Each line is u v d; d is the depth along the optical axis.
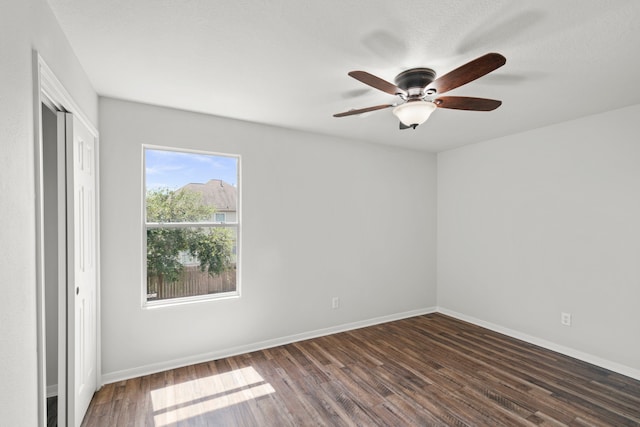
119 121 2.73
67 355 1.93
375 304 4.21
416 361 3.07
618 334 2.89
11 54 1.11
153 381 2.69
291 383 2.66
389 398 2.44
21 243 1.18
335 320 3.89
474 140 4.05
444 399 2.43
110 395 2.47
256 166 3.37
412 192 4.53
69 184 1.91
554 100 2.71
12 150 1.11
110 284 2.69
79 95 2.07
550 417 2.21
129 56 2.02
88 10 1.55
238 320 3.26
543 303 3.46
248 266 3.32
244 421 2.17
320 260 3.78
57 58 1.64
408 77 2.17
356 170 4.05
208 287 3.19
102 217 2.66
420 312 4.61
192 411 2.28
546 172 3.45
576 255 3.19
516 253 3.73
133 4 1.51
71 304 1.93
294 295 3.60
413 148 4.48
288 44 1.87
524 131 3.64
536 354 3.24
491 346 3.45
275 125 3.45
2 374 1.04
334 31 1.74
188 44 1.88
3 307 1.04
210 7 1.54
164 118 2.91
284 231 3.54
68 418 1.92
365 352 3.29
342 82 2.38
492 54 1.49
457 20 1.63
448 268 4.59
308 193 3.70
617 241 2.91
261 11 1.57
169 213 3.02
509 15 1.58
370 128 3.55
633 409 2.30
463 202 4.38
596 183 3.05
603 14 1.57
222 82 2.39
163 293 2.98
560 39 1.79
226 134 3.21
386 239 4.30
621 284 2.88
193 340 3.03
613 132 2.94
